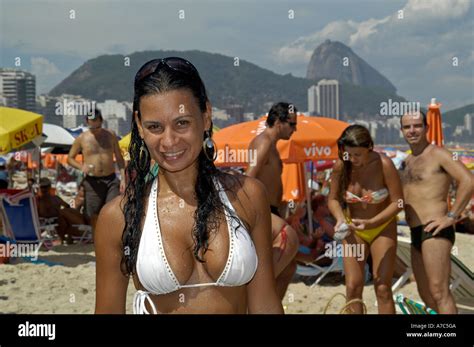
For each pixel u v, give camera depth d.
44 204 10.90
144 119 1.84
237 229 1.87
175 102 1.82
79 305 6.18
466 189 4.36
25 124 8.34
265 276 1.97
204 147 1.93
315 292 6.87
